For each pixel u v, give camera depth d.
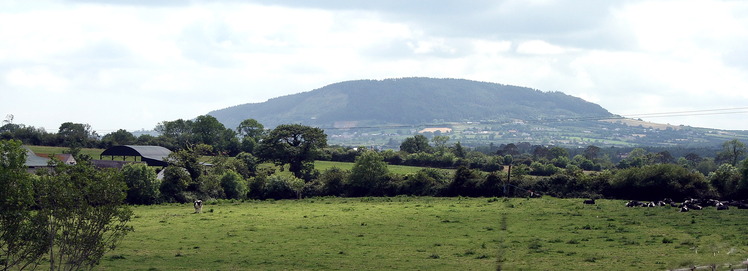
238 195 113.31
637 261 46.12
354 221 71.31
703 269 39.50
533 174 152.62
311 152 140.75
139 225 69.69
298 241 57.81
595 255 49.00
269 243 56.91
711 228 62.38
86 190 37.69
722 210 78.06
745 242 53.44
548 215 75.12
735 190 92.81
